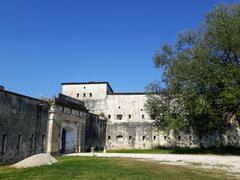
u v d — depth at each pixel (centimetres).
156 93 4369
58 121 3322
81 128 3903
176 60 3778
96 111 5412
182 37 3962
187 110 3731
